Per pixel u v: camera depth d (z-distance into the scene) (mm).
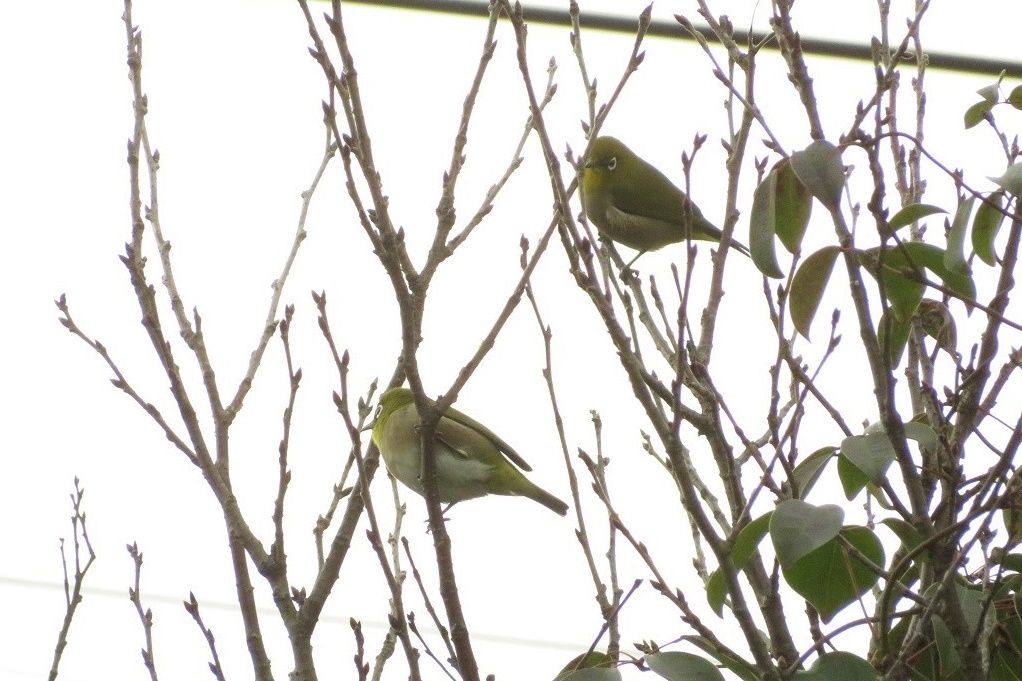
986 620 6863
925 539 6734
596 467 7883
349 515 7871
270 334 8398
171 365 7578
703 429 7566
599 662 7051
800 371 6996
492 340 7238
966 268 6984
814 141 6605
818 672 6453
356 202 6699
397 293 6938
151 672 7445
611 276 7684
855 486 7277
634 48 7668
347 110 6824
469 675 6559
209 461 7516
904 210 7215
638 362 7488
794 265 6879
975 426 7281
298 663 7219
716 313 7848
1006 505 6301
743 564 6688
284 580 7391
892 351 7570
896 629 7355
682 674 6570
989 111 8188
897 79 8578
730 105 8570
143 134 8695
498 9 8273
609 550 7680
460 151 7891
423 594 6598
